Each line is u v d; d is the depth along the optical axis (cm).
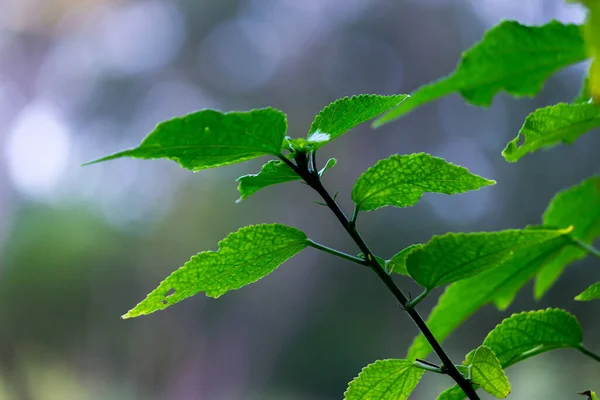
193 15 1223
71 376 1055
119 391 1046
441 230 952
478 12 1101
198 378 1033
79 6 1223
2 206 1127
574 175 872
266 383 1013
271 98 1184
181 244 1125
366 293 976
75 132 1277
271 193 1045
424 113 1018
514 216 923
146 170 1180
